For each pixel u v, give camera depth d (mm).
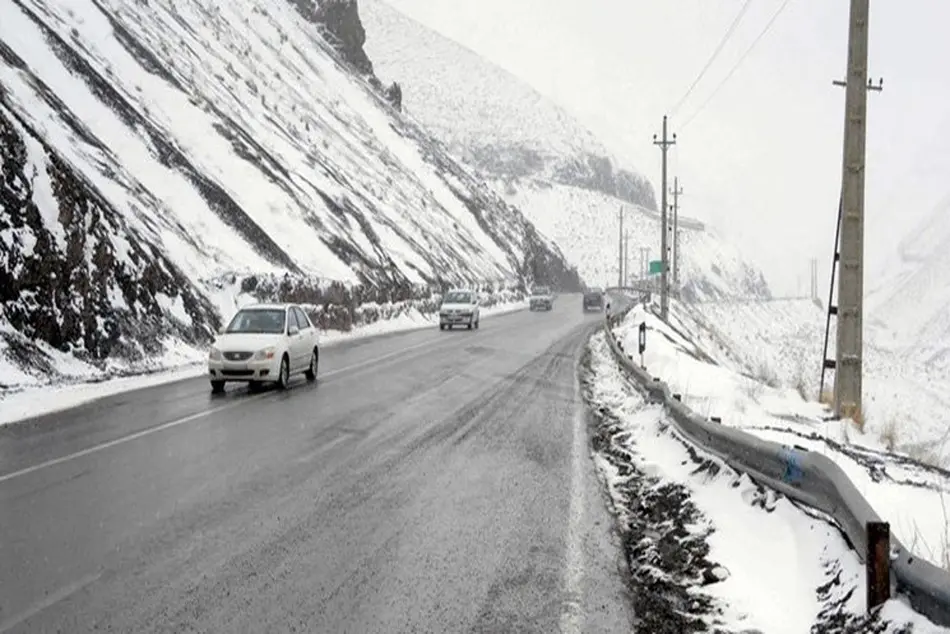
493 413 15133
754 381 20594
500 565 6812
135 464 10148
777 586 6418
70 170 22094
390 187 72188
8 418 13391
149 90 40062
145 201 29047
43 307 18109
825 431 14195
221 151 41438
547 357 26859
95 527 7508
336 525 7805
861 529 5859
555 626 5605
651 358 24219
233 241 33500
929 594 4801
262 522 7832
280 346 18016
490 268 87438
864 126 16094
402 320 47250
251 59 65312
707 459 9781
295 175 48438
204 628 5363
